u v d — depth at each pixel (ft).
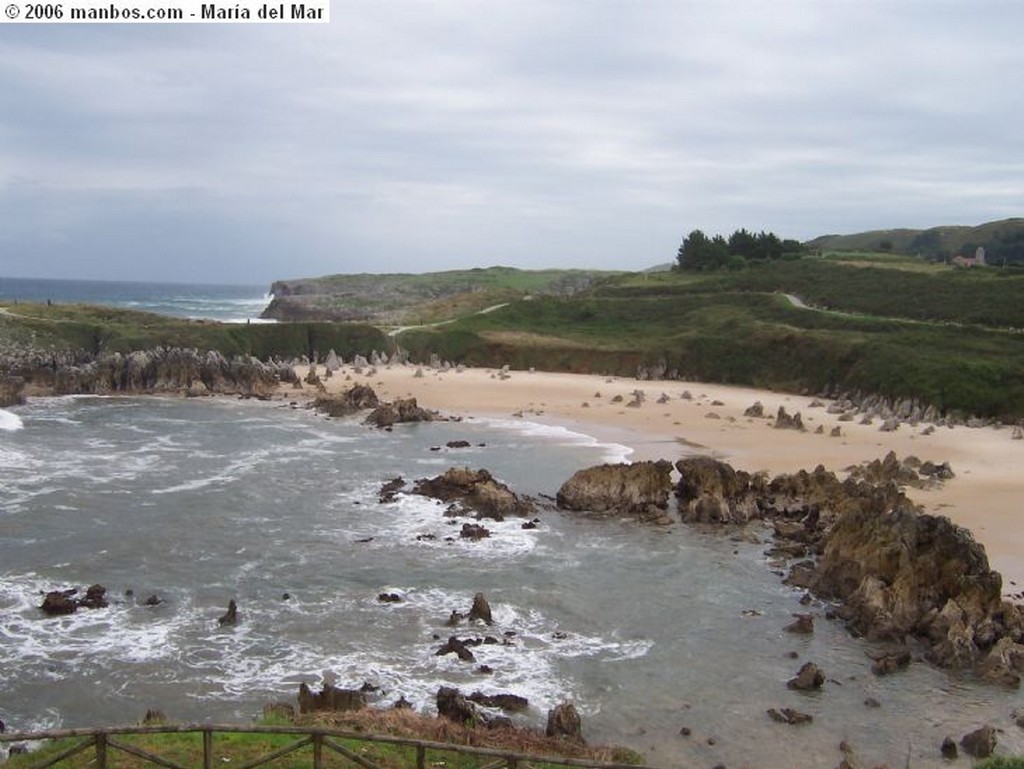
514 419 336.08
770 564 171.42
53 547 165.78
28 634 127.75
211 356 402.11
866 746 103.60
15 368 363.15
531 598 149.18
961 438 297.94
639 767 67.21
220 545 171.12
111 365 382.63
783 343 453.99
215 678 116.06
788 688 118.42
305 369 458.50
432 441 290.35
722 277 641.81
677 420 333.01
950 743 102.37
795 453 270.05
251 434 295.28
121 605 139.74
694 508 201.67
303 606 142.31
